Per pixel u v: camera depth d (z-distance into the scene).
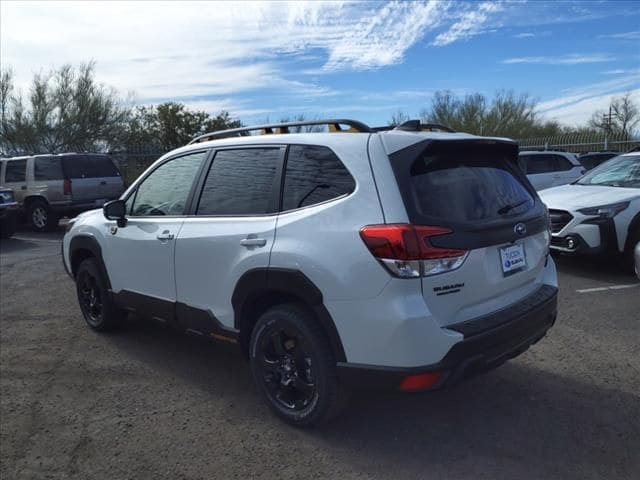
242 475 2.97
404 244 2.76
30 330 5.47
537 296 3.49
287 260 3.17
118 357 4.69
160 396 3.94
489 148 3.49
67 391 4.06
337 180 3.12
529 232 3.39
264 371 3.49
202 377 4.25
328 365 3.13
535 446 3.17
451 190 3.07
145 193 4.51
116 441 3.35
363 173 3.01
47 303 6.49
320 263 3.01
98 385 4.14
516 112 35.81
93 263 5.06
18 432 3.49
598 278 6.95
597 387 3.89
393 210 2.84
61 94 25.67
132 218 4.52
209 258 3.71
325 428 3.41
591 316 5.45
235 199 3.70
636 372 4.12
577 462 3.00
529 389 3.88
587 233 6.83
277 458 3.12
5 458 3.20
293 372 3.35
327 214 3.07
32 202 13.52
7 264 9.20
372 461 3.06
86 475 3.02
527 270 3.42
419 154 2.97
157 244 4.15
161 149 23.56
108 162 14.02
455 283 2.89
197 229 3.83
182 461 3.12
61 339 5.17
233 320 3.63
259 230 3.38
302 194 3.29
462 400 3.74
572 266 7.70
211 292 3.75
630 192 7.04
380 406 3.67
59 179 13.01
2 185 14.04
